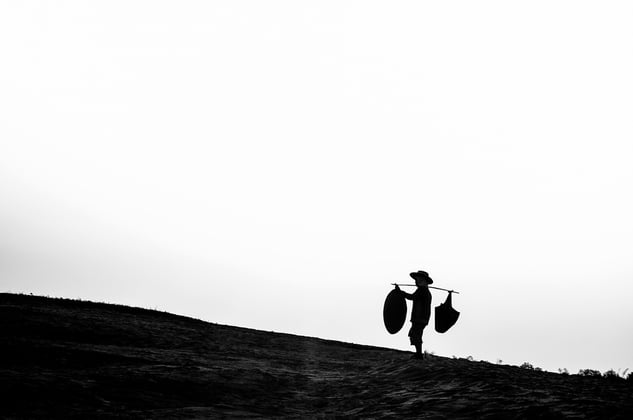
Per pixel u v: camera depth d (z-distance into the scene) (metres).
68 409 9.75
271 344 22.80
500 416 9.18
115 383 11.91
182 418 9.74
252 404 11.48
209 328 24.72
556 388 11.67
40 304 23.69
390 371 15.20
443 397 11.09
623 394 11.16
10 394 10.26
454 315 16.80
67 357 14.41
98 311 24.34
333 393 13.28
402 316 16.52
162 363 15.05
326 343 25.30
